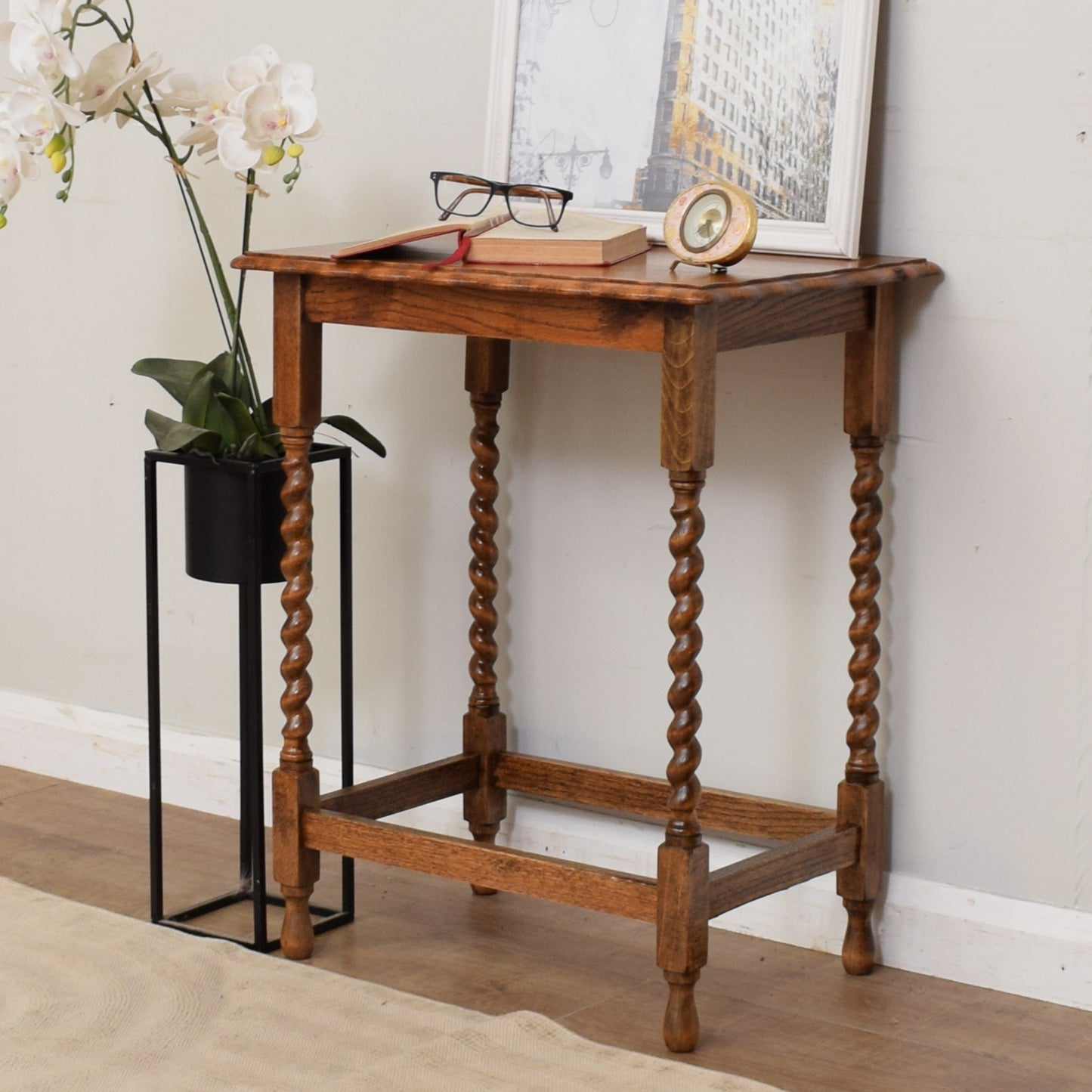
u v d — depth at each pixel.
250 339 2.76
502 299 1.95
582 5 2.30
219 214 2.75
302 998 2.05
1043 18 2.02
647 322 1.84
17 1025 1.97
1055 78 2.02
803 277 1.91
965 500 2.14
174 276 2.82
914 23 2.11
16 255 2.98
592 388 2.42
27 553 3.07
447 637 2.63
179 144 2.24
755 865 2.02
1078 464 2.06
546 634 2.52
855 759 2.19
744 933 2.37
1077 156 2.02
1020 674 2.13
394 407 2.63
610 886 1.98
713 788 2.34
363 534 2.69
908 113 2.12
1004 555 2.12
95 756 2.99
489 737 2.48
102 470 2.96
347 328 2.66
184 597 2.89
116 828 2.78
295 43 2.64
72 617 3.03
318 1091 1.81
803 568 2.28
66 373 2.96
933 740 2.21
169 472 2.87
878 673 2.24
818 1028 2.05
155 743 2.33
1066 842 2.12
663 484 2.38
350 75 2.60
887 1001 2.13
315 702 2.79
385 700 2.71
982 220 2.09
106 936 2.23
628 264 1.99
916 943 2.23
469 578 2.54
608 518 2.44
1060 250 2.04
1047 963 2.13
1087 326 2.04
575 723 2.51
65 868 2.58
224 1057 1.89
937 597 2.18
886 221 2.16
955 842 2.20
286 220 2.70
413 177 2.56
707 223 1.92
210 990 2.08
